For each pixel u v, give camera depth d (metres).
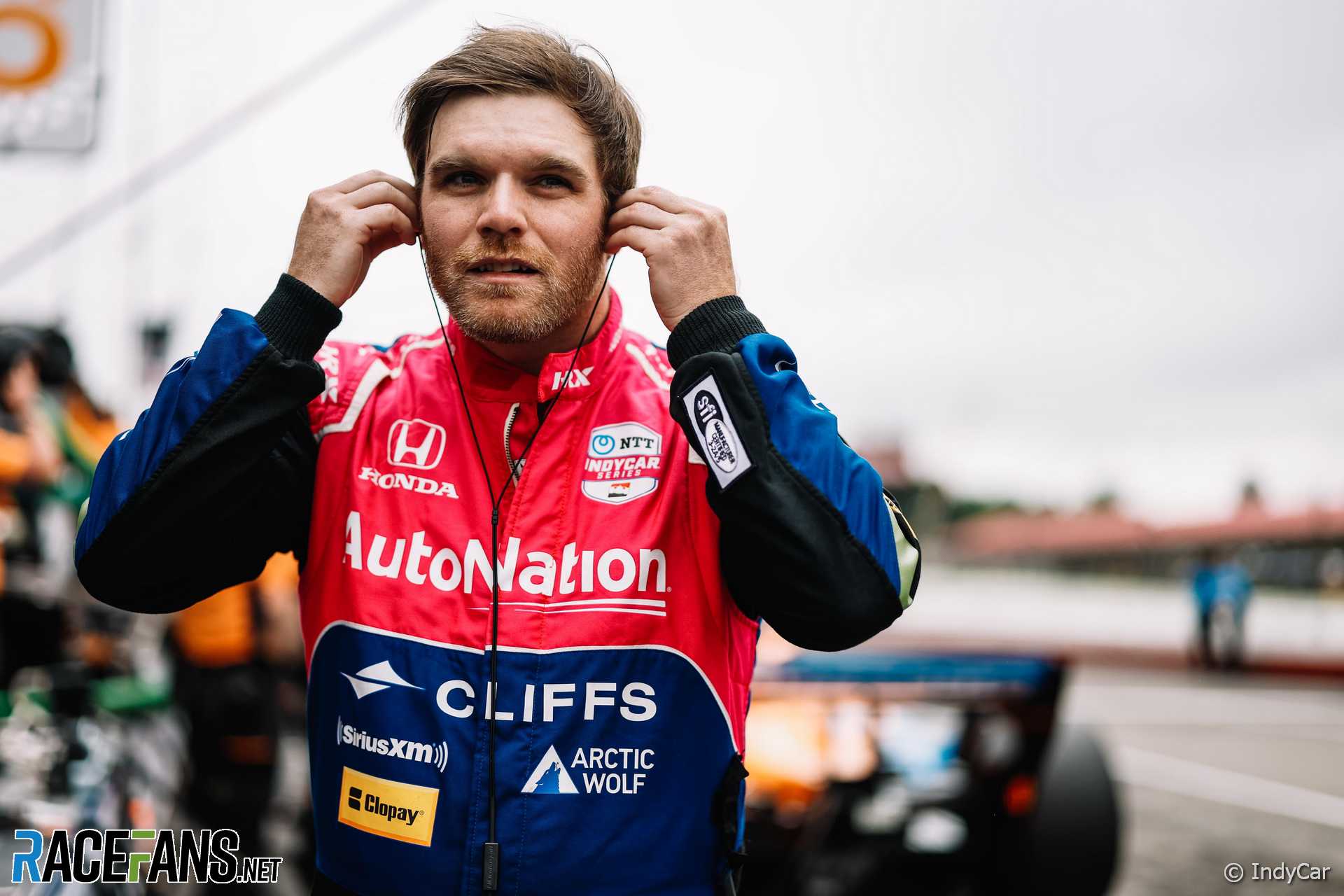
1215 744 6.99
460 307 1.21
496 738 1.14
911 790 2.94
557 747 1.14
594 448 1.23
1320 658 13.22
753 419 1.15
